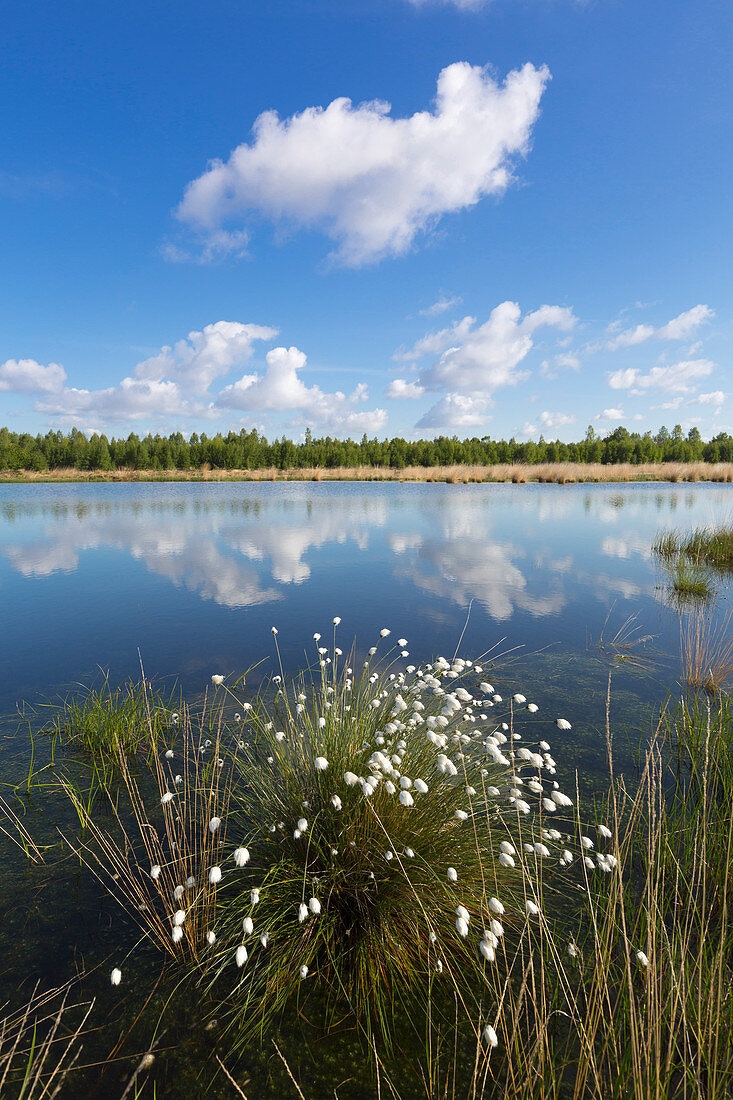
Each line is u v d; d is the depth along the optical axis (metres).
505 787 2.66
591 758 3.24
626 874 2.31
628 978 1.43
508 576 8.21
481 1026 1.71
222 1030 1.68
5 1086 1.49
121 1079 1.54
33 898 2.19
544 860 2.33
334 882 1.99
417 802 2.17
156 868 1.78
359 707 2.69
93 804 2.80
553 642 5.26
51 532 12.91
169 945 1.96
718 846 2.29
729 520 14.47
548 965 1.89
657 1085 1.30
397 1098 1.50
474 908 2.00
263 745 3.29
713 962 1.74
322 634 5.41
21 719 3.71
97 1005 1.75
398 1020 1.73
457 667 2.66
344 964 1.92
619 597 7.05
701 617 6.13
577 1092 1.42
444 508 18.86
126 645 5.10
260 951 1.93
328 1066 1.58
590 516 16.30
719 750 3.12
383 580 7.84
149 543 11.25
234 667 4.55
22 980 1.84
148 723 3.48
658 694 4.14
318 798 2.27
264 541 11.56
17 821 2.63
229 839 2.48
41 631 5.52
